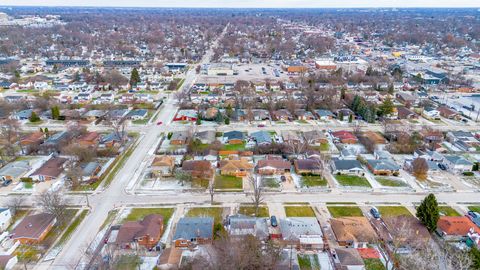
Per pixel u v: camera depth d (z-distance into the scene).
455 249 49.91
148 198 64.12
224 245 48.22
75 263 47.91
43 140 87.62
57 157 78.62
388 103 108.62
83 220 57.53
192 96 126.19
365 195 65.38
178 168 74.00
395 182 69.94
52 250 50.50
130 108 115.38
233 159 76.50
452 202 63.12
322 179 70.75
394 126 95.44
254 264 44.97
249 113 105.38
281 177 71.00
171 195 65.19
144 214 59.19
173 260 46.84
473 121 105.81
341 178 71.38
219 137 91.94
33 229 52.69
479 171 74.00
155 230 52.53
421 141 86.81
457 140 89.19
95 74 157.25
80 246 51.31
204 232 52.50
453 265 45.47
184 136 89.31
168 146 86.56
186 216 58.69
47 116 107.44
